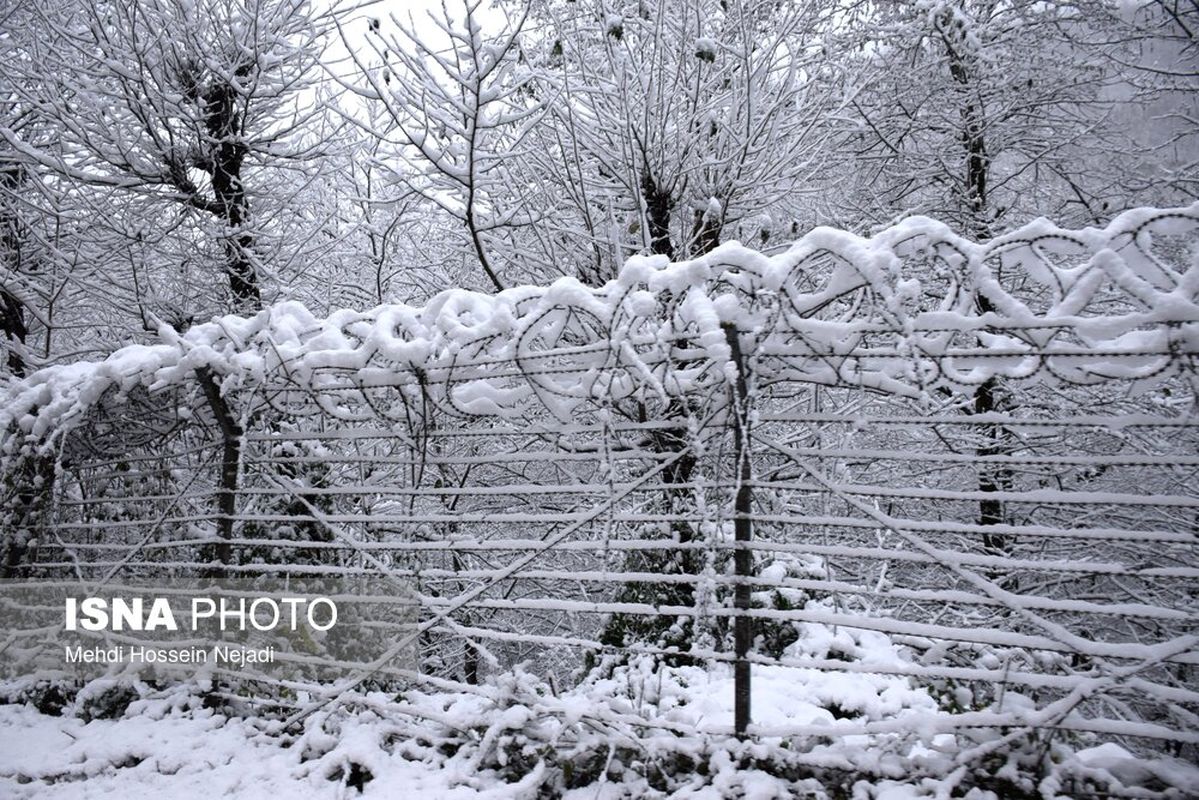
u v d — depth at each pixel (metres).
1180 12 7.01
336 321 3.96
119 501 4.65
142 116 7.18
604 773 2.96
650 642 4.29
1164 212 2.58
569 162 6.03
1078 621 5.60
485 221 6.23
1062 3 7.45
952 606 5.45
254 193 7.88
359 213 9.76
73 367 4.87
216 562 4.19
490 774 3.20
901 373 3.05
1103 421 2.72
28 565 4.77
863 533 5.47
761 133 5.84
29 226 7.23
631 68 5.82
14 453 4.83
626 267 3.15
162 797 3.29
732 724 3.15
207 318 7.73
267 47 7.67
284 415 4.44
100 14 7.25
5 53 7.70
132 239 7.21
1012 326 2.71
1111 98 7.46
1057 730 2.80
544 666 7.08
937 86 7.47
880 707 3.65
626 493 3.26
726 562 4.28
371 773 3.29
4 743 3.97
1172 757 2.77
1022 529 2.76
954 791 2.71
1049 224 2.70
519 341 3.34
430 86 5.57
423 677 3.62
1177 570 2.57
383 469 5.30
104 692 4.20
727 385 3.12
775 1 5.94
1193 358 2.60
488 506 6.31
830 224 6.99
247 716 4.01
